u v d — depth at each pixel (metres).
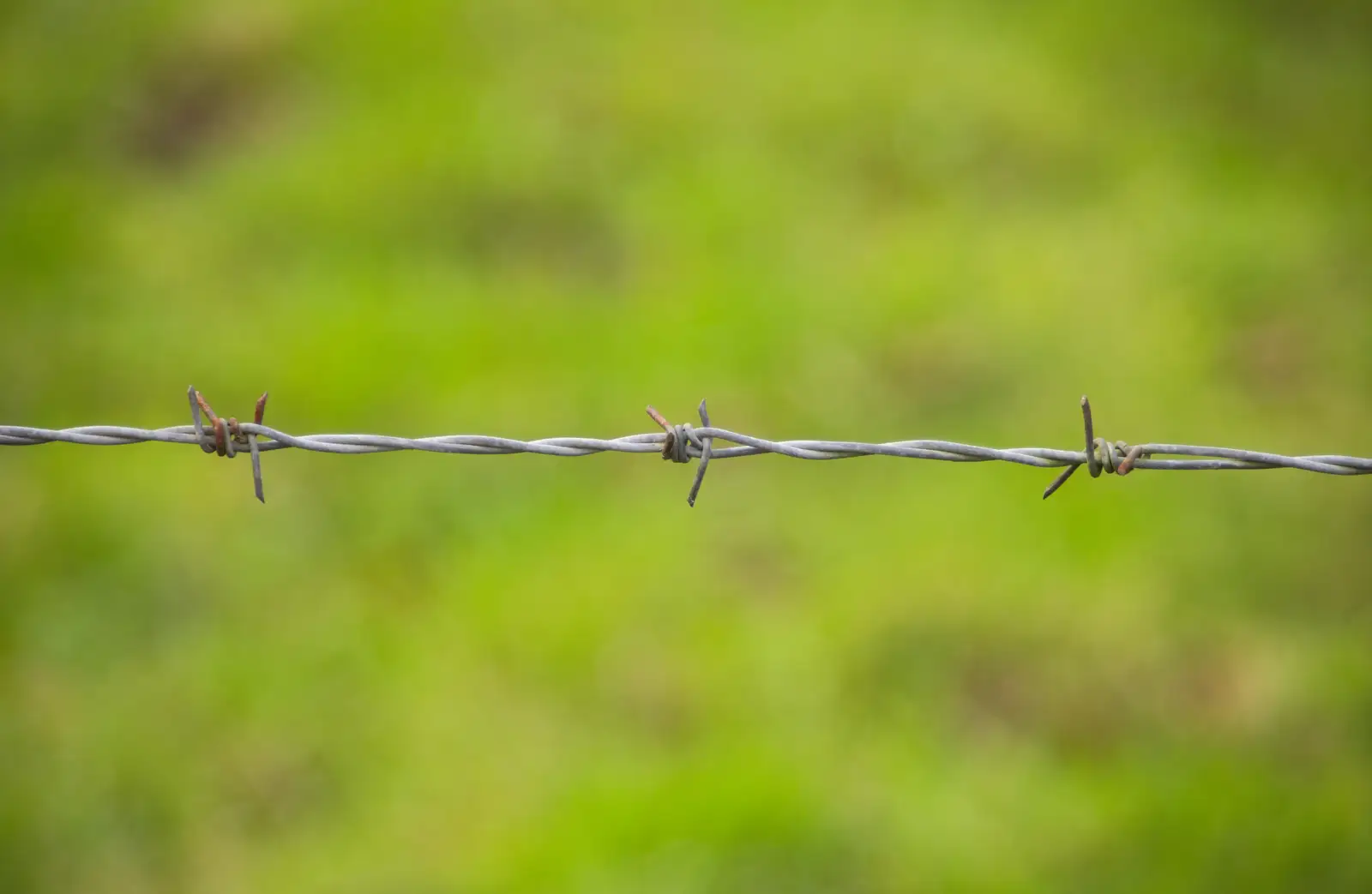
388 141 13.51
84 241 12.27
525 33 15.30
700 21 15.66
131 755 8.11
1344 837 7.66
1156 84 14.96
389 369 10.95
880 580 9.27
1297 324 11.68
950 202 13.14
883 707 8.52
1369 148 14.02
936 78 14.67
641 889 7.44
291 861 7.66
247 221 12.57
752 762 8.06
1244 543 9.59
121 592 9.05
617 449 4.72
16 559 9.20
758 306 11.66
